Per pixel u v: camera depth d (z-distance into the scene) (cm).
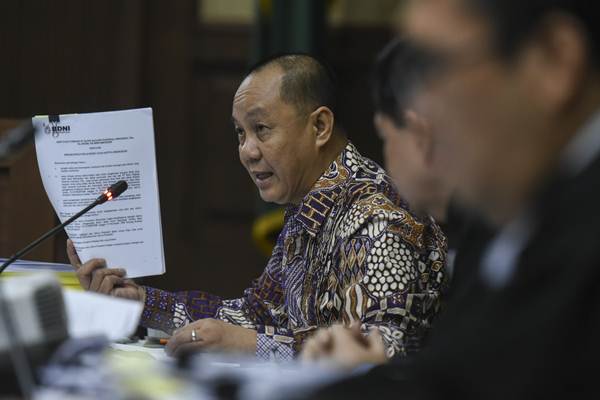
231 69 1561
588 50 270
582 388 265
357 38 1536
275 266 723
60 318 388
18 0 1439
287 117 659
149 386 346
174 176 1565
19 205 783
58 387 356
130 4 1473
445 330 353
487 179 287
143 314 705
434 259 610
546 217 286
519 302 283
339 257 620
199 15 1552
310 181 668
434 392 290
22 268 687
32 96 1450
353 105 1536
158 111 1550
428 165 454
